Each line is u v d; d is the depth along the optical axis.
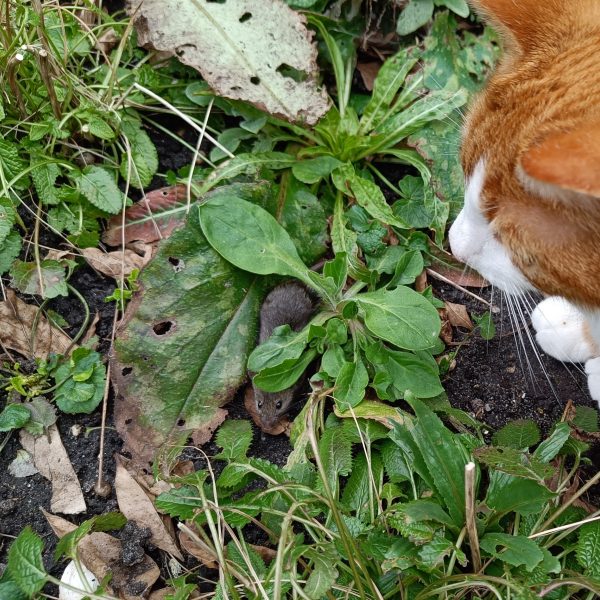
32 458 0.48
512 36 0.42
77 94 0.54
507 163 0.40
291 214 0.54
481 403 0.51
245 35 0.55
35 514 0.47
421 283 0.54
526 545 0.41
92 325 0.52
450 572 0.42
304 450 0.47
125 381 0.49
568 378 0.52
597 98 0.38
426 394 0.48
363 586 0.43
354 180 0.54
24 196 0.53
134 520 0.46
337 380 0.47
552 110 0.39
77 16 0.57
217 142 0.55
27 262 0.52
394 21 0.59
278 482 0.45
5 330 0.50
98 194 0.52
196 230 0.51
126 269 0.53
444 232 0.55
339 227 0.53
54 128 0.52
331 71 0.59
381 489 0.46
